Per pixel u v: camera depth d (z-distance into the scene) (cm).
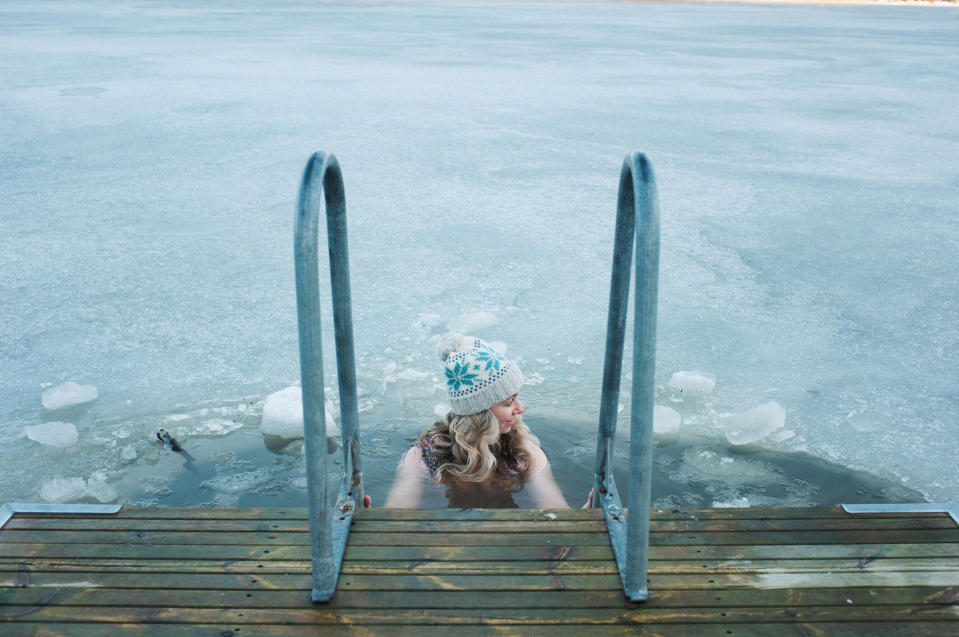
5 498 294
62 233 607
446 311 470
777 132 984
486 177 771
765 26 2892
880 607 179
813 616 176
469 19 2983
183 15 3078
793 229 620
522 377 290
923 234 612
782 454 327
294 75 1431
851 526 208
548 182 755
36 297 489
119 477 307
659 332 444
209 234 606
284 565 191
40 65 1550
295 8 3600
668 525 208
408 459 306
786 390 382
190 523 207
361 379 384
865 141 939
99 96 1196
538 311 472
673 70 1559
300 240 154
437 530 205
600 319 462
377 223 633
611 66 1611
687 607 178
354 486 220
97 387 380
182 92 1239
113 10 3362
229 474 309
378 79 1392
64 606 178
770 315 468
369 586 184
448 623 173
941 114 1123
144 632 171
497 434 290
